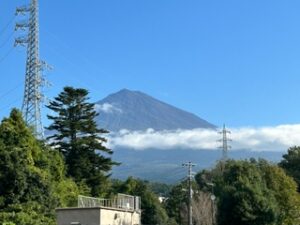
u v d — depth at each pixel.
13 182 45.16
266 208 72.44
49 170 59.19
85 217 45.84
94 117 81.00
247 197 72.88
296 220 80.81
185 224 114.06
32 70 74.81
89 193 73.31
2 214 42.19
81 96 79.62
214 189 90.69
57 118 78.94
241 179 75.56
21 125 55.59
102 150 79.75
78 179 75.31
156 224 118.62
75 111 79.06
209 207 98.94
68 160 76.56
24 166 47.00
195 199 107.44
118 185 118.31
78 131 79.25
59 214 46.53
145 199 119.12
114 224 48.00
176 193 129.12
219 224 74.69
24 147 52.53
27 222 42.78
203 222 98.50
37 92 73.94
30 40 75.56
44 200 46.69
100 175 77.44
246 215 72.06
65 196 61.50
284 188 81.69
